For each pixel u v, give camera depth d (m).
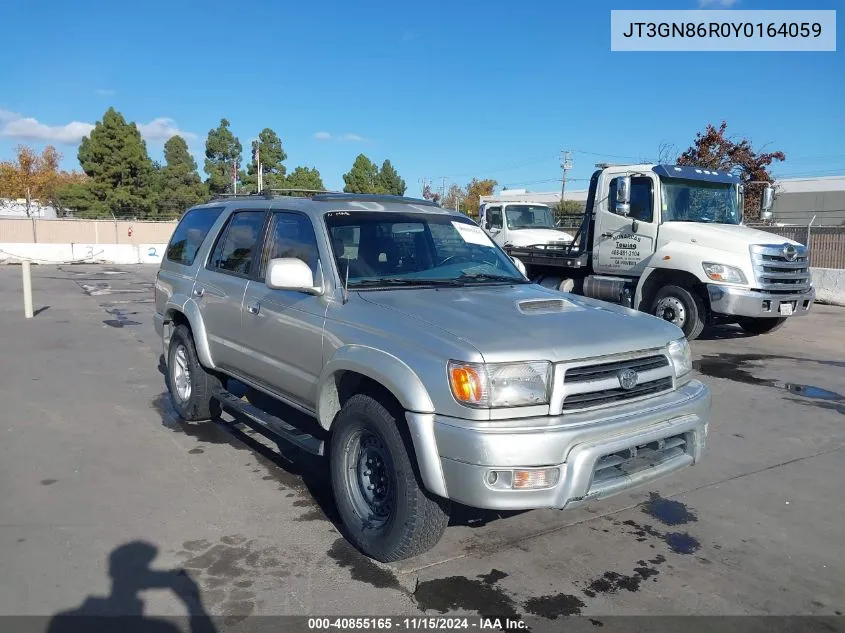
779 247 9.98
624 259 11.46
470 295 4.29
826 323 13.37
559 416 3.38
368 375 3.68
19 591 3.46
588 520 4.48
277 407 6.75
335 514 4.48
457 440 3.25
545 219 17.73
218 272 5.65
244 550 3.96
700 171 11.38
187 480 4.99
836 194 43.69
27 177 59.75
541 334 3.56
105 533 4.12
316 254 4.50
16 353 9.39
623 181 11.10
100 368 8.58
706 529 4.38
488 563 3.88
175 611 3.33
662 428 3.60
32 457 5.36
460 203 68.62
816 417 6.87
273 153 55.47
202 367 6.00
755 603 3.54
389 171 59.47
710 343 10.98
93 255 30.98
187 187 51.44
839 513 4.65
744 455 5.76
